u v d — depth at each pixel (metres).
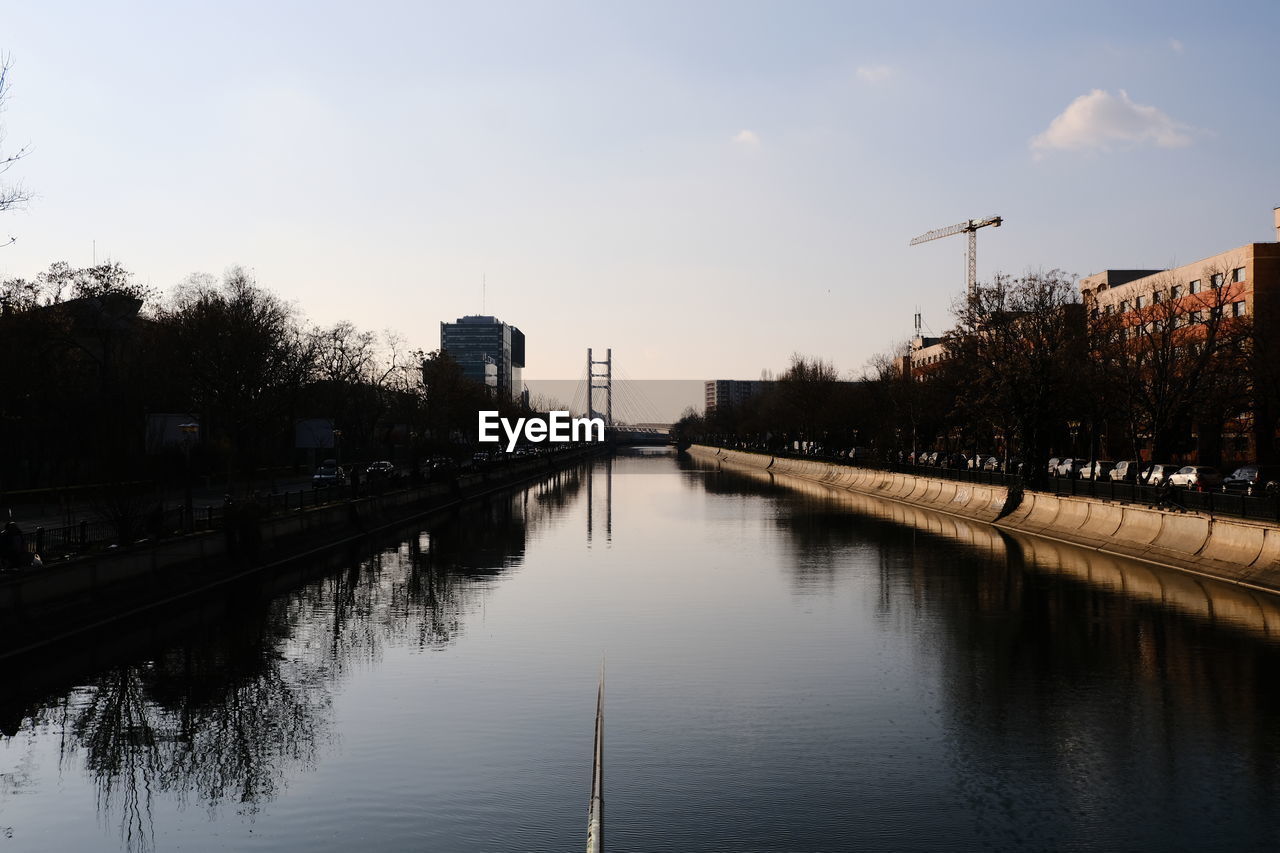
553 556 50.09
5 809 17.28
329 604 35.97
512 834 15.70
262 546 44.28
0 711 22.91
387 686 24.56
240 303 75.12
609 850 14.94
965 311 71.12
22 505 59.34
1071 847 14.94
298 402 89.75
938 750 19.23
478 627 31.61
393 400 122.75
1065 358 64.19
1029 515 59.62
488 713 22.16
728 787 17.48
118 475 49.59
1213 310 61.38
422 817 16.47
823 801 16.80
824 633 30.11
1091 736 19.95
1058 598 35.16
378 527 62.44
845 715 21.58
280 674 25.88
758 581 40.81
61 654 28.03
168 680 25.33
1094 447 64.75
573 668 26.12
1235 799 16.64
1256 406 62.31
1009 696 22.88
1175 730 20.23
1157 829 15.52
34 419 66.44
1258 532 36.34
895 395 109.25
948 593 36.88
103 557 31.83
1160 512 44.00
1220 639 28.09
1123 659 26.03
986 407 72.12
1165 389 59.84
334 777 18.39
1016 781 17.59
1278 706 21.75
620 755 19.17
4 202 27.67
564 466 179.38
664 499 94.50
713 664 26.33
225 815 16.86
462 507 85.50
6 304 62.97
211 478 78.56
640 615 33.41
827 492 104.94
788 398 161.62
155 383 75.25
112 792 18.06
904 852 14.81
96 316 70.81
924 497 81.75
